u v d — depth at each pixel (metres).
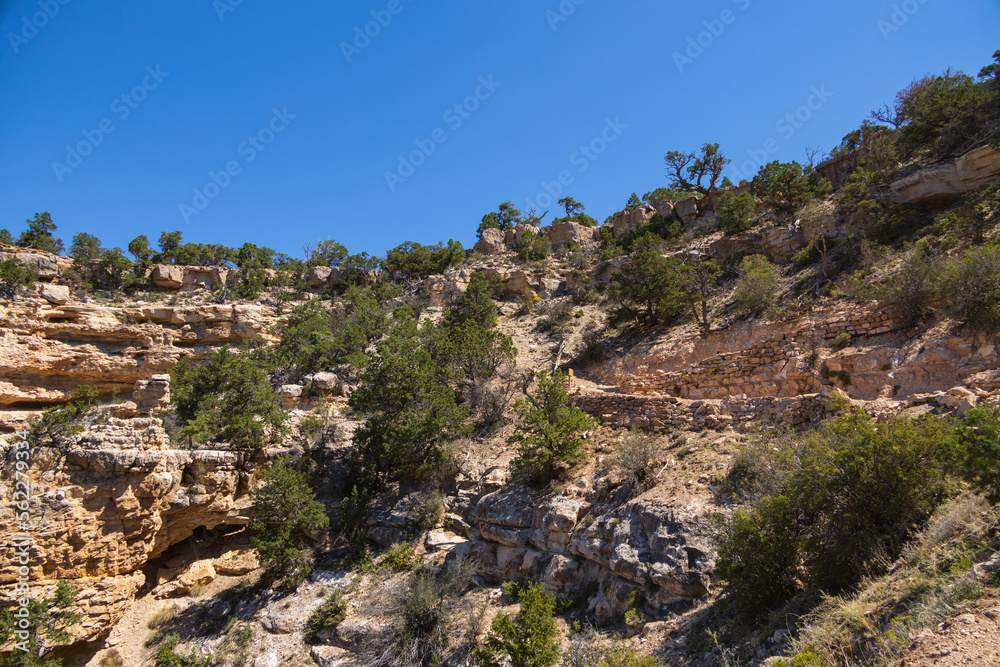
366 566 20.19
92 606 17.27
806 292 26.72
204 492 20.91
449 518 21.38
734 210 41.59
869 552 9.21
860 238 28.81
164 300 54.12
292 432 27.06
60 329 40.47
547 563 16.77
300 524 21.55
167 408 27.34
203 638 18.59
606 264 48.53
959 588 6.74
